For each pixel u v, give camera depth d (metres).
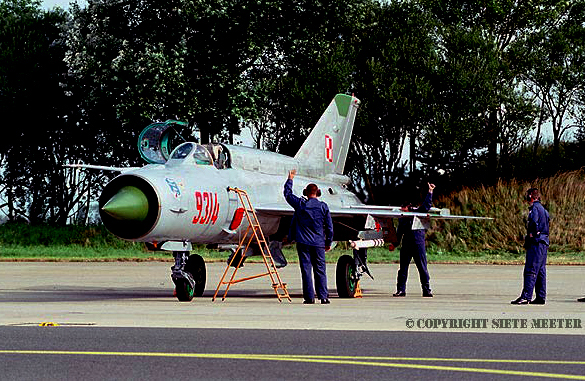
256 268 46.88
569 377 11.15
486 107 66.94
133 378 11.11
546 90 74.56
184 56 63.00
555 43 72.38
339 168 35.56
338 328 16.58
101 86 63.16
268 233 28.30
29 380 10.98
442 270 44.34
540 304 23.30
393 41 68.50
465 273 41.81
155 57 60.06
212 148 26.98
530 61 72.19
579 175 63.56
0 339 14.84
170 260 55.44
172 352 13.31
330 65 66.94
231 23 62.56
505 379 11.04
